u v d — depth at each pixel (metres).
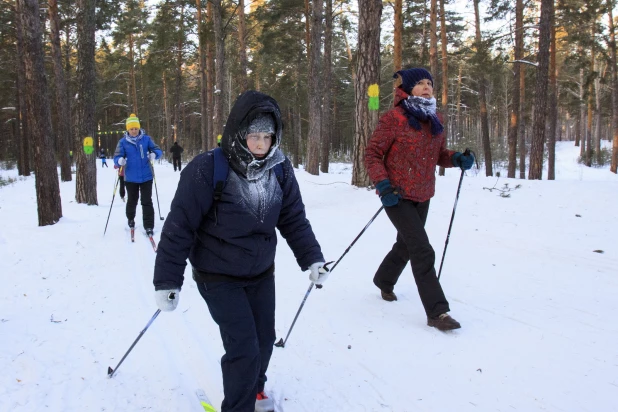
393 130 3.44
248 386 2.17
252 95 2.11
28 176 24.55
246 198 2.15
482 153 32.78
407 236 3.50
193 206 2.11
